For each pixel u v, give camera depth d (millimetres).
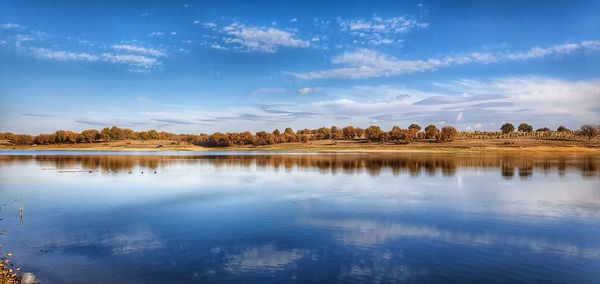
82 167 94938
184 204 40531
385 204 39906
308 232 28719
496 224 31062
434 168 84688
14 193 49781
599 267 21531
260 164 103250
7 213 36469
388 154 162875
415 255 23453
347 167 89188
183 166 97438
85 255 23828
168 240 26875
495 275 20391
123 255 23781
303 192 48750
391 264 21969
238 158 139125
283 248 24906
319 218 33344
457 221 32094
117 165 101938
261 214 35062
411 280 19734
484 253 23812
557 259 22766
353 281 19641
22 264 22344
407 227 30141
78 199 44469
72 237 27812
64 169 88750
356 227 30141
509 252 24016
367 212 35812
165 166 97625
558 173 72062
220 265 21984
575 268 21375
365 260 22656
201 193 48469
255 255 23641
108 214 35656
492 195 45688
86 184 59281
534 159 117312
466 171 77000
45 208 38938
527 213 35312
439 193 47375
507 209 37156
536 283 19453
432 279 19859
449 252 24016
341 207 38312
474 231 28922
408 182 58969
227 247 25219
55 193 49531
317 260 22656
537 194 46406
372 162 106875
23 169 89000
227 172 79062
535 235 27812
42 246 25703
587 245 25438
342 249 24656
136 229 29969
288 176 69625
